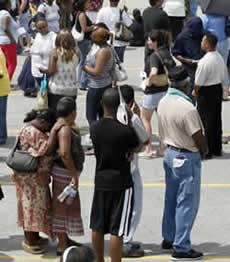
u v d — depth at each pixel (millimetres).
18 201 20891
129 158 18953
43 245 21656
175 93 20125
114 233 18922
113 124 18812
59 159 20297
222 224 23406
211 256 21078
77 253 11336
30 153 20312
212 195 25812
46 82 28438
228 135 32312
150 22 34344
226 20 35031
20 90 39688
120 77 28500
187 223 20469
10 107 36500
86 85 39125
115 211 18922
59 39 28172
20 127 33438
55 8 39250
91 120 28766
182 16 45000
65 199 20266
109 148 18734
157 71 27656
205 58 28406
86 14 39156
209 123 28984
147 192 25906
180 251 20625
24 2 46969
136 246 21016
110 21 38062
